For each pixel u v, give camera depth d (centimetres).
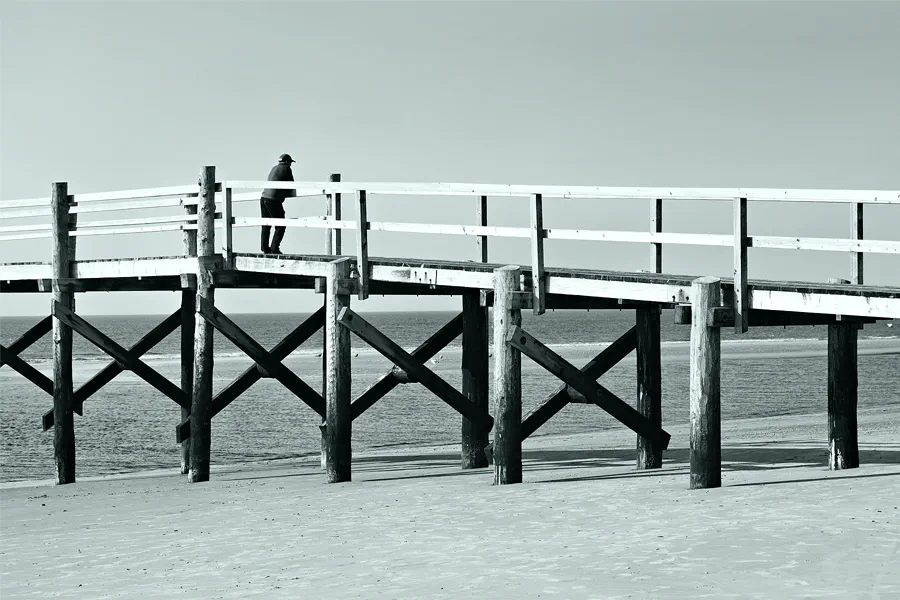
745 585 692
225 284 1586
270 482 1495
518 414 1259
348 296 1385
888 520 868
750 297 1035
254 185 1484
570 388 1308
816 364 5678
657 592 691
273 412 3312
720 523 895
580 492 1145
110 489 1541
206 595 771
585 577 743
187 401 1820
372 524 1020
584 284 1163
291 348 1634
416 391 4019
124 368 1773
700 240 1063
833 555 757
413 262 1350
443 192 1277
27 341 1941
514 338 1219
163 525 1102
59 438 1722
